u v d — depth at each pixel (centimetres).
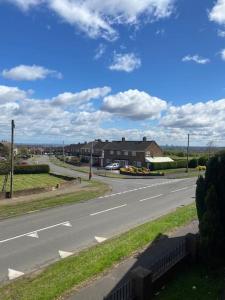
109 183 4866
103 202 3150
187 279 1140
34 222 2308
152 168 7719
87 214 2572
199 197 1290
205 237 1207
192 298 1002
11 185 3422
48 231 2056
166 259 1168
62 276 1203
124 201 3197
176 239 1627
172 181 5203
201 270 1212
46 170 6588
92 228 2120
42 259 1542
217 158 1252
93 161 9888
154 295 1029
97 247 1616
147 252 1432
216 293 1031
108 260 1322
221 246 1212
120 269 1245
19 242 1825
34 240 1861
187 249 1262
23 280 1273
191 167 8450
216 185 1239
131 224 2212
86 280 1149
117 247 1491
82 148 12544
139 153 8388
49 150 19325
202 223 1218
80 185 4562
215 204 1205
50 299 1023
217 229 1202
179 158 9612
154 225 1909
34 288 1127
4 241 1845
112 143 9725
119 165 8269
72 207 2891
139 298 959
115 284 1117
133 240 1605
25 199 3312
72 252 1639
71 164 10000
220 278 1140
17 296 1081
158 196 3512
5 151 8681
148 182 5050
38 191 3772
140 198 3381
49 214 2588
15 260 1530
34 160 11481
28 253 1631
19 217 2486
